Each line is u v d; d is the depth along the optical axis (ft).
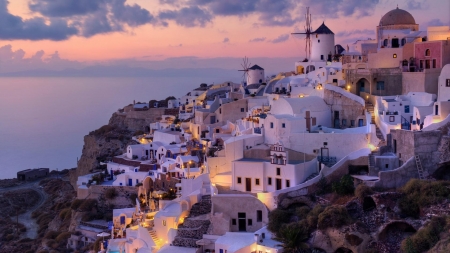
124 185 401.90
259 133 324.19
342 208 233.55
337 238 228.02
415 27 404.77
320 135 295.07
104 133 572.51
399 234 225.97
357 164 269.44
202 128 426.10
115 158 467.93
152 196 349.61
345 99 330.95
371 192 241.76
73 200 455.22
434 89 328.49
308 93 372.17
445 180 245.65
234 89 553.23
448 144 250.57
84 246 362.74
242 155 303.68
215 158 310.24
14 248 408.67
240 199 261.85
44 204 540.52
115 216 333.62
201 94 584.40
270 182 281.33
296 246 228.63
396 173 250.37
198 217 273.13
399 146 264.52
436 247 203.21
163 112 569.64
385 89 343.87
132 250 282.36
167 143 449.06
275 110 338.34
